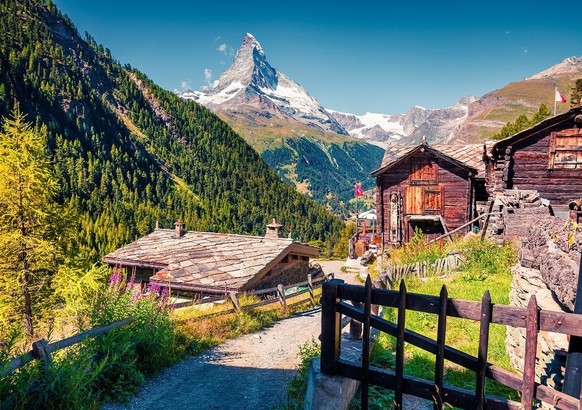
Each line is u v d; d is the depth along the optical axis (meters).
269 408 7.05
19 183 14.41
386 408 5.56
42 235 15.34
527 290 7.32
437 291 11.96
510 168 20.08
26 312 14.20
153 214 119.31
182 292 17.64
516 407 3.92
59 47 182.50
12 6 185.62
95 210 107.81
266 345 11.35
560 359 5.32
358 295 4.79
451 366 7.12
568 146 19.48
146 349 8.64
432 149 24.80
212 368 9.30
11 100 127.31
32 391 5.55
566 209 19.66
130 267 21.00
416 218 25.20
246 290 17.06
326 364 5.04
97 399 6.76
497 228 15.50
